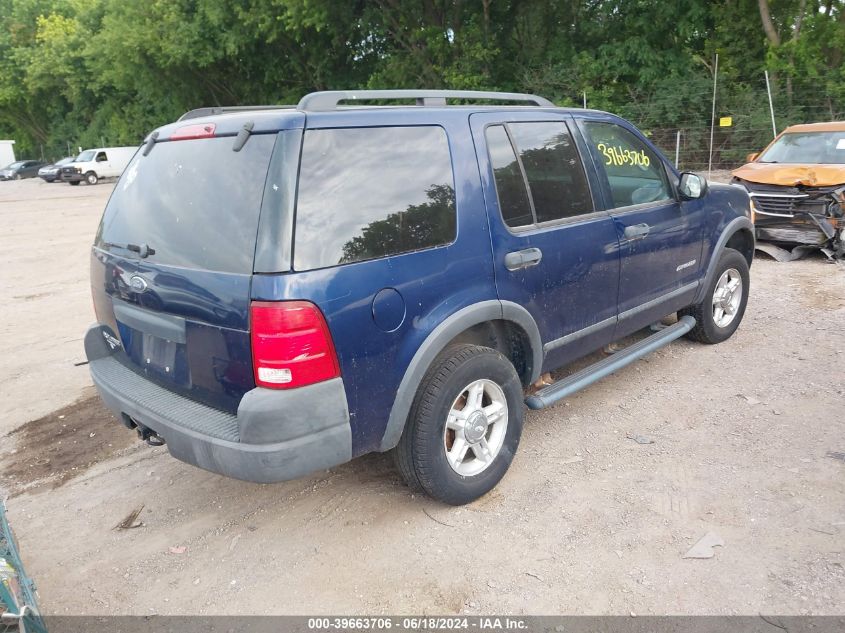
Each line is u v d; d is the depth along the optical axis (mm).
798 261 8617
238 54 28859
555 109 4027
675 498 3430
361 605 2830
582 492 3535
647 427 4207
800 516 3223
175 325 3000
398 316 2969
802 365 5055
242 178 2801
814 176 8297
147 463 4133
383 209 2969
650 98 20531
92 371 3619
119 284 3305
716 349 5480
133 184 3428
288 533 3340
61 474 4055
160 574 3098
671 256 4691
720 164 19453
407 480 3355
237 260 2723
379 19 24297
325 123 2855
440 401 3176
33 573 3143
